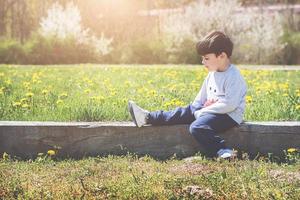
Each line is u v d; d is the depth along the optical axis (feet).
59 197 8.05
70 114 12.49
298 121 11.56
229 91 10.71
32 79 21.89
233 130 10.96
